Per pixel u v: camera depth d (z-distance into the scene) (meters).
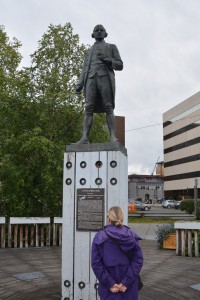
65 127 13.58
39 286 6.30
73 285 5.14
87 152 5.34
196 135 70.00
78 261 5.15
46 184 11.69
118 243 3.26
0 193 12.24
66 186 5.37
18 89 12.84
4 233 11.32
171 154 80.44
